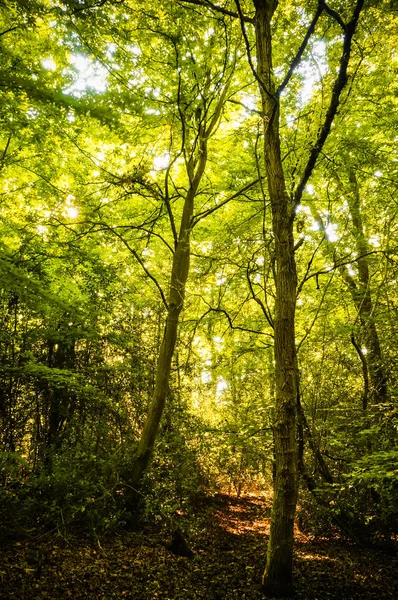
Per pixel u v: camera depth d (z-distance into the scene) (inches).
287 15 251.3
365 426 333.1
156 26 301.6
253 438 336.5
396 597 238.8
